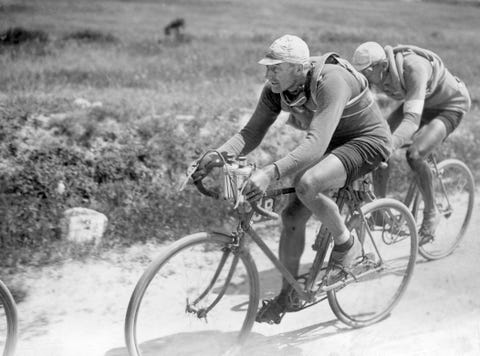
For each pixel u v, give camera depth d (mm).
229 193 3244
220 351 3613
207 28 19109
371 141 3627
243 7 24219
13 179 5582
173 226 5461
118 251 5016
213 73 12242
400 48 4719
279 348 3713
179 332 3719
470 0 31375
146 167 6207
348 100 3475
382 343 3770
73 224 5164
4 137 6051
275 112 3699
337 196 3799
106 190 5812
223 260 3475
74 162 5996
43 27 14523
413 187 4988
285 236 3789
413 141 4805
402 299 4391
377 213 4082
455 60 15555
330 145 3777
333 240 3760
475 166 7414
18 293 4293
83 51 13242
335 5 27578
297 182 3541
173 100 8742
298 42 3363
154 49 14609
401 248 4418
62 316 4074
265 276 4789
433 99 4875
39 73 10383
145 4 22156
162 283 4180
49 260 4770
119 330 3924
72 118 6648
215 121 7574
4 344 3656
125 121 7117
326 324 4043
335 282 3809
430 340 3781
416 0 31656
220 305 4020
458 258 5145
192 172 3338
